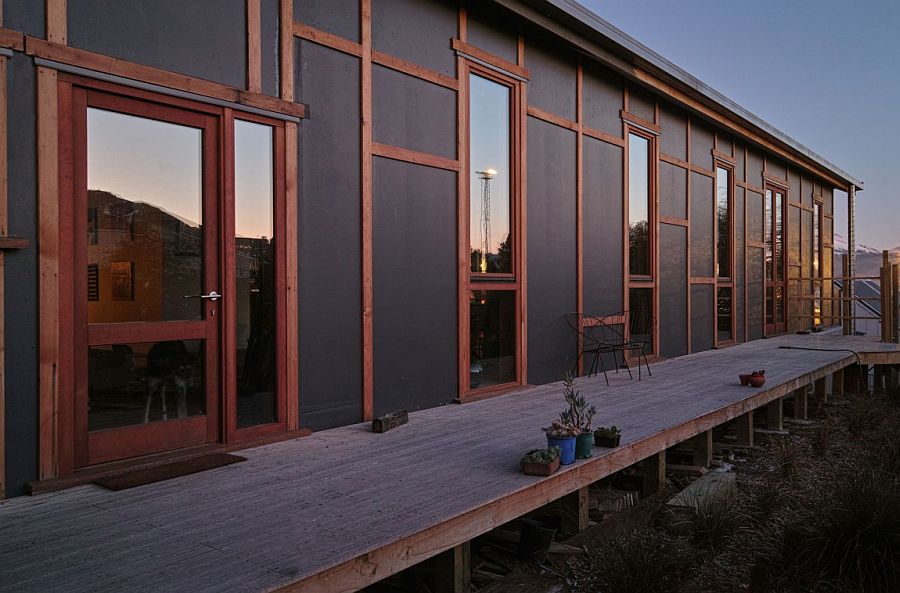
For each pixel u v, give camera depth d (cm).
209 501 293
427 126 515
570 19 604
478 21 565
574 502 389
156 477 324
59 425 316
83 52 321
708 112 923
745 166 1122
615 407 520
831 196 1595
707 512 397
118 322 341
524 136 614
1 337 297
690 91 838
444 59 532
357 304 459
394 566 251
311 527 262
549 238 652
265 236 407
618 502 438
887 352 922
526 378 621
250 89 394
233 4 388
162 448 359
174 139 366
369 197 464
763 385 625
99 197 334
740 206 1106
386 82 480
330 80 441
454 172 539
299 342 423
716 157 1014
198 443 375
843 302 1245
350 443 402
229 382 386
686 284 927
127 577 217
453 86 538
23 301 305
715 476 468
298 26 420
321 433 429
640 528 380
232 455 367
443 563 306
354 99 457
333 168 443
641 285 813
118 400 342
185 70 364
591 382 657
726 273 1065
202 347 379
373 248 470
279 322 411
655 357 846
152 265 356
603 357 738
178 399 368
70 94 321
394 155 485
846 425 718
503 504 305
